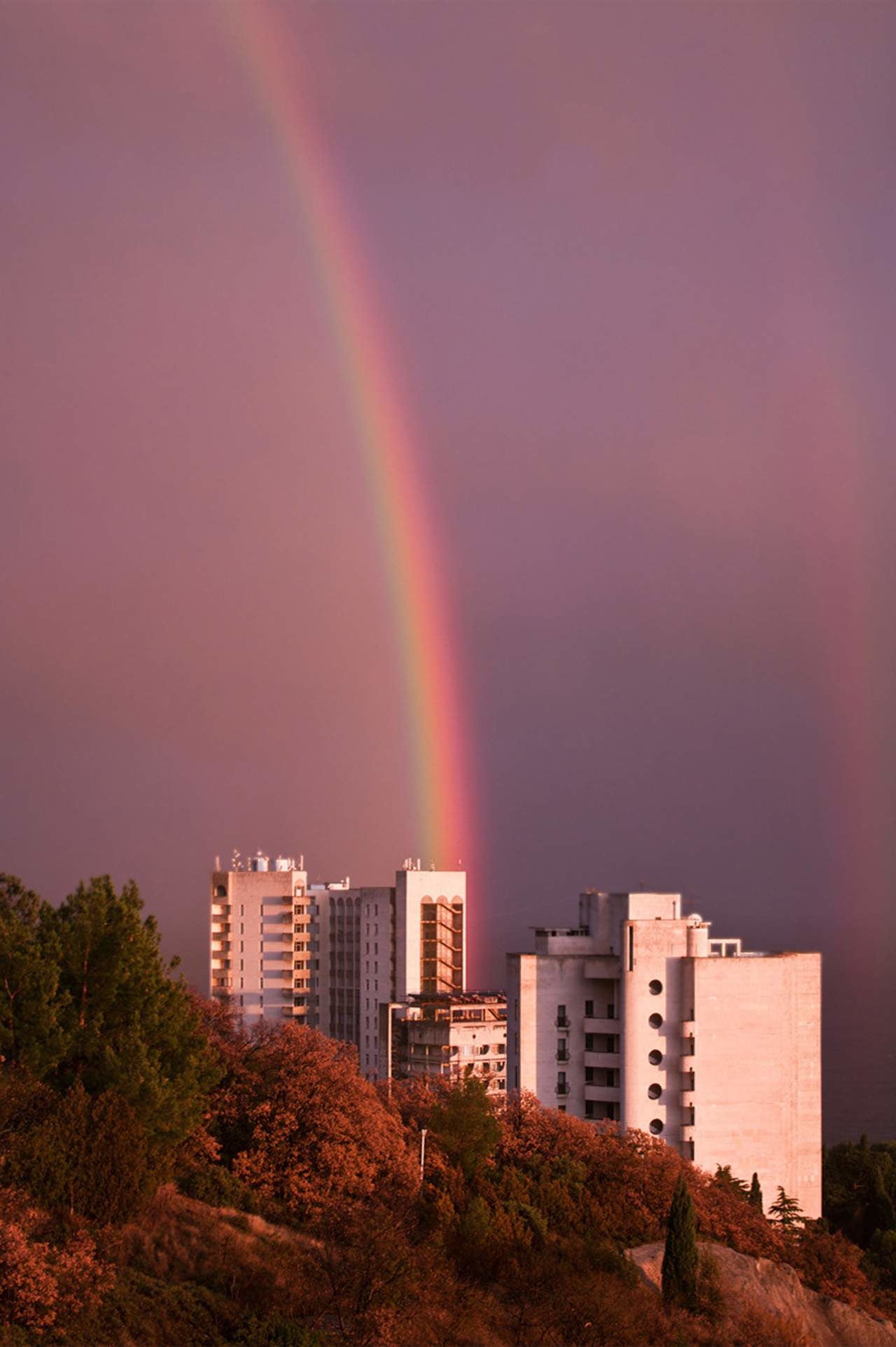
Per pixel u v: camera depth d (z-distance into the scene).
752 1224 165.75
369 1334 102.75
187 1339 95.69
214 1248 108.00
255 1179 124.50
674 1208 138.38
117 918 115.56
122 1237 103.50
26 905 117.06
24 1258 89.75
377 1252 108.62
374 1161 131.75
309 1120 130.00
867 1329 156.00
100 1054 110.69
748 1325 135.62
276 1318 100.06
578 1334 119.44
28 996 109.12
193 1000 154.00
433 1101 161.00
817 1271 168.38
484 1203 130.88
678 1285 136.62
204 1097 122.00
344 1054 152.75
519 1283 122.25
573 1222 145.38
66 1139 102.31
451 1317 111.69
